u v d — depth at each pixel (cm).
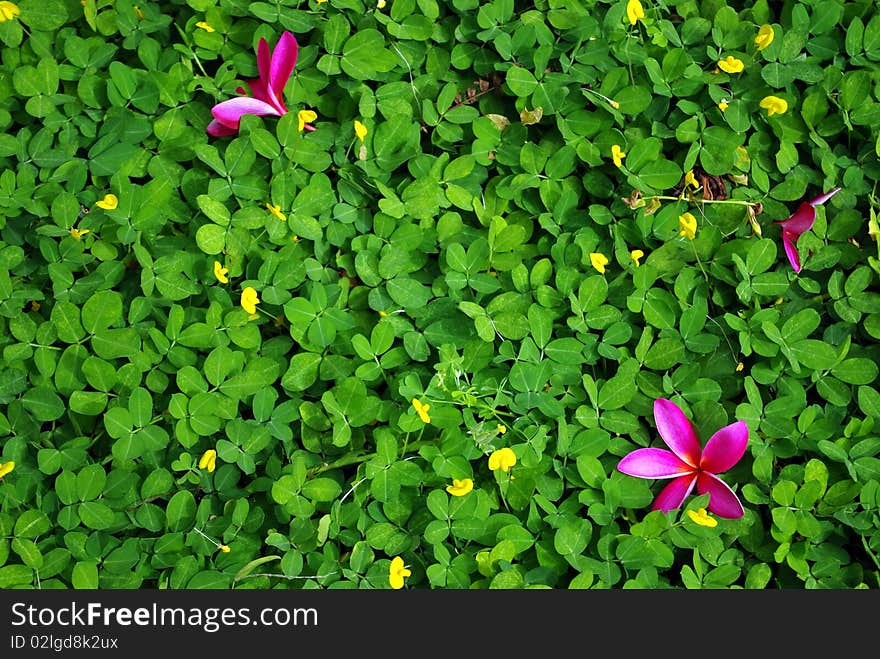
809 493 140
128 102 141
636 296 141
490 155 144
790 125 146
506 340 140
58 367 137
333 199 141
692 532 139
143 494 137
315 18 144
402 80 145
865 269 144
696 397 141
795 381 142
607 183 144
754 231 144
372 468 138
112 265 139
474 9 145
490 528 139
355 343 138
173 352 138
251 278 140
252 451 138
